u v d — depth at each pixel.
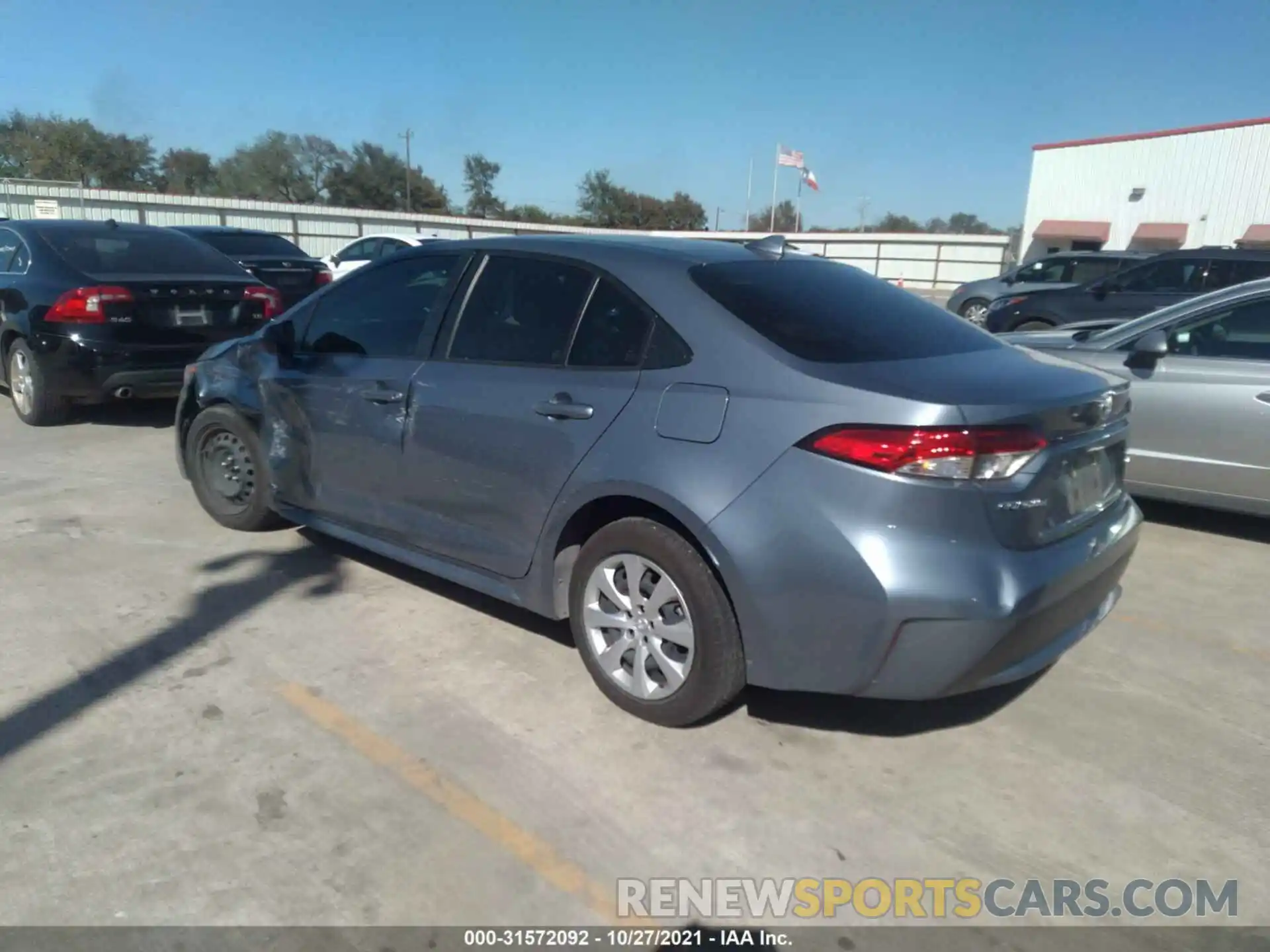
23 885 2.68
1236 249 11.57
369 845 2.87
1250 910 2.70
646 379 3.40
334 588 4.75
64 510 5.91
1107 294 12.09
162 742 3.38
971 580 2.89
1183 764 3.40
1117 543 3.42
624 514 3.56
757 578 3.09
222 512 5.49
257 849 2.84
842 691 3.10
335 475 4.60
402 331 4.34
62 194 30.31
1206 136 35.19
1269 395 5.45
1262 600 4.93
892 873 2.82
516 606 4.50
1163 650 4.32
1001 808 3.12
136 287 7.63
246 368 5.14
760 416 3.12
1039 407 3.03
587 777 3.23
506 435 3.75
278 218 34.38
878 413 2.93
